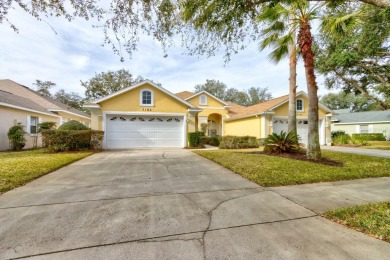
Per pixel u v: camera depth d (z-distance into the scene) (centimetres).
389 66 1370
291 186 471
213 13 359
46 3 376
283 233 263
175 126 1372
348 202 370
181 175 573
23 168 607
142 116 1325
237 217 308
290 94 1034
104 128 1255
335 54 1393
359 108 4016
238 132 1991
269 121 1593
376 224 281
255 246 234
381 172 595
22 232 259
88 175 565
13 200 370
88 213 318
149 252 221
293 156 889
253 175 553
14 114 1280
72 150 1101
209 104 2280
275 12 660
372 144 1722
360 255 218
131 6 388
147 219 299
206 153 1012
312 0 379
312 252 223
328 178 525
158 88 1321
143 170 635
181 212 325
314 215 316
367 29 1001
